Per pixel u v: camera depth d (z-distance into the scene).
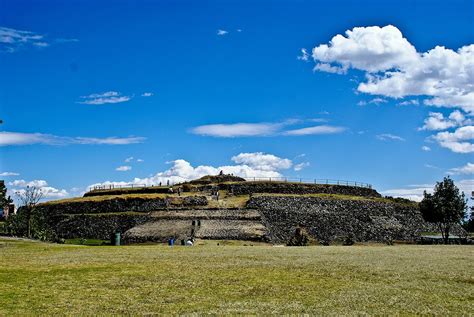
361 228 114.44
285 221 111.50
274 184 134.75
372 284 28.98
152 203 119.06
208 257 42.41
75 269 34.28
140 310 22.66
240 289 27.45
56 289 27.14
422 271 33.72
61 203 126.31
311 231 110.00
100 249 51.53
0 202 66.00
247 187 133.25
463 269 34.66
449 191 94.50
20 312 22.17
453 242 96.94
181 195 127.00
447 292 26.59
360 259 41.19
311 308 23.03
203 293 26.38
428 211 94.81
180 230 98.69
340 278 31.05
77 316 21.62
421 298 25.12
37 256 42.88
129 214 113.69
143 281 29.75
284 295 25.95
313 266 36.34
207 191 134.38
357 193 139.88
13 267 35.06
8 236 73.50
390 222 120.38
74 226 114.69
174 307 23.23
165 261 39.19
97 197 128.88
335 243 105.00
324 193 134.25
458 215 94.00
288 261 39.53
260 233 95.88
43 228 93.94
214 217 107.12
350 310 22.66
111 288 27.59
